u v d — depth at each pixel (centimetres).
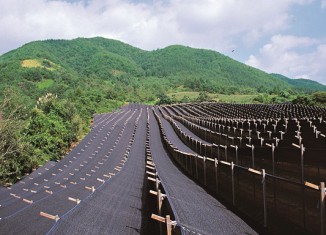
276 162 2311
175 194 2173
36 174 4644
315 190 1285
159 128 9856
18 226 1898
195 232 1445
